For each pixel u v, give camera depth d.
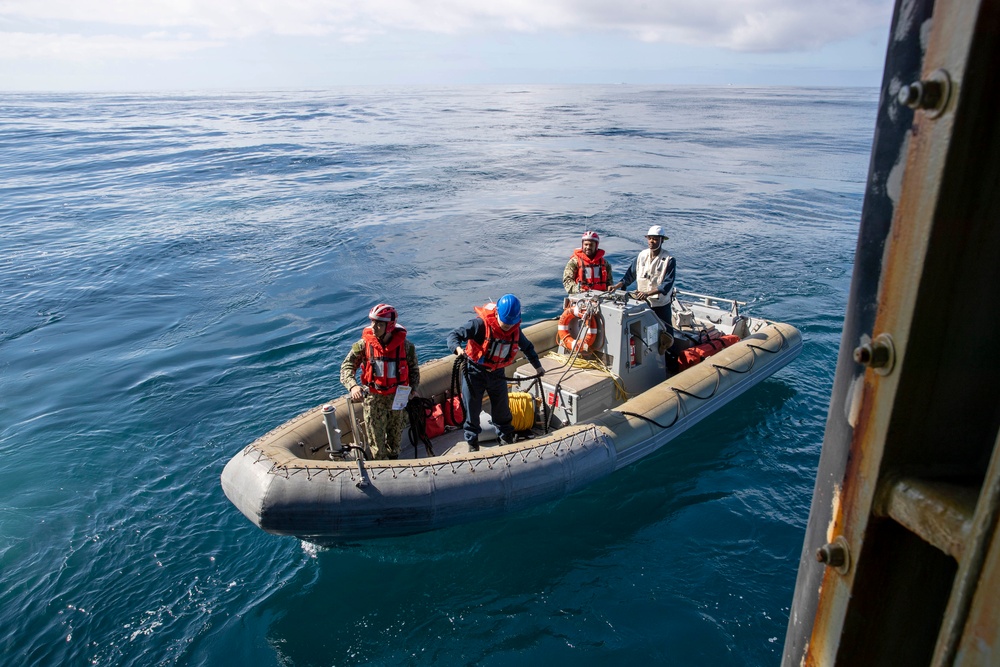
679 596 4.49
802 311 9.87
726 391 6.57
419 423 5.52
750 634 4.16
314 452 5.27
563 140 35.81
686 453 6.20
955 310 0.99
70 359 8.34
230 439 6.43
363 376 4.97
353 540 4.76
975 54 0.87
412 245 13.77
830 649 1.22
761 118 54.41
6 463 6.00
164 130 42.88
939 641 0.93
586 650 4.09
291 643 4.15
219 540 5.04
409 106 78.81
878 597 1.16
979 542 0.85
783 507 5.41
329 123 49.69
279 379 7.72
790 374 7.83
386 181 21.83
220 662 4.02
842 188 20.70
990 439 1.07
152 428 6.64
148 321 9.62
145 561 4.80
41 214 16.72
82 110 68.75
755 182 21.80
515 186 20.95
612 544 5.02
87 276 11.69
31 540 4.98
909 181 1.00
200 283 11.31
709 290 10.86
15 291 10.94
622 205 17.97
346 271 11.96
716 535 5.09
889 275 1.04
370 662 4.04
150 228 15.17
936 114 0.92
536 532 5.14
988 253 0.97
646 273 7.37
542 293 10.89
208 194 19.42
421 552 4.97
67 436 6.48
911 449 1.05
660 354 6.75
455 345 5.18
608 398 6.18
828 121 50.56
